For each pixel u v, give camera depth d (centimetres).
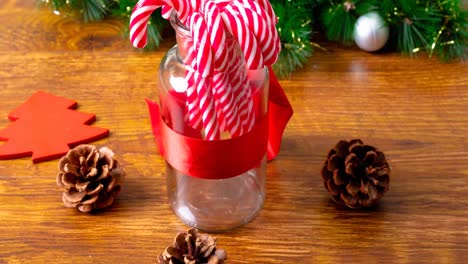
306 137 80
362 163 72
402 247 71
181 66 68
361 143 73
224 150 68
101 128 81
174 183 74
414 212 73
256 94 69
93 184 73
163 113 70
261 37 62
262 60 62
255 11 62
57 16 94
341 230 72
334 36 90
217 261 65
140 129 81
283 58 85
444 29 88
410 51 89
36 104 83
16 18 94
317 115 82
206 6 62
